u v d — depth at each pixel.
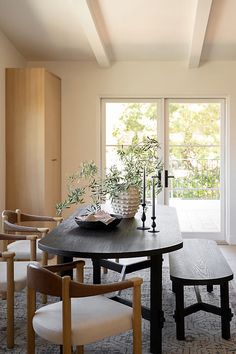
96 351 2.51
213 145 5.66
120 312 1.99
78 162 5.57
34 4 3.91
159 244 2.27
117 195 3.10
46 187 4.79
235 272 4.15
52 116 5.07
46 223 4.79
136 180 3.11
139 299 1.98
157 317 2.44
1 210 4.60
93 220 2.71
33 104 4.68
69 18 4.20
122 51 5.12
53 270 2.21
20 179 4.72
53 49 5.09
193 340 2.65
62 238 2.42
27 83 4.68
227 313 2.67
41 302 3.24
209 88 5.46
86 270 4.20
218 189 5.68
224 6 3.87
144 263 3.46
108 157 5.69
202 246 3.45
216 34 4.56
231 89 5.46
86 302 2.12
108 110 5.67
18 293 3.50
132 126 5.66
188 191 5.70
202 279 2.60
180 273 2.70
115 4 3.82
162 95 5.51
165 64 5.49
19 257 3.21
